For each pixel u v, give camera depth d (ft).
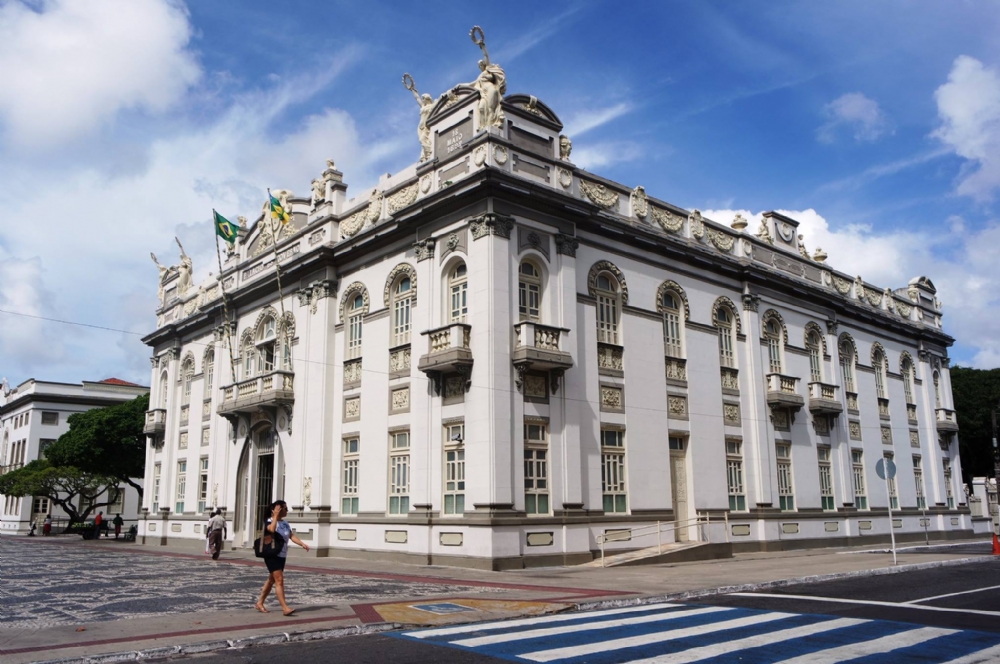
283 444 92.38
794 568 65.67
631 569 66.18
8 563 77.97
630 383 80.59
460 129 76.59
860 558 77.71
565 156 79.56
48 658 28.32
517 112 75.36
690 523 83.35
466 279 73.15
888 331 124.77
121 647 30.17
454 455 70.95
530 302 73.31
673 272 88.69
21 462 207.10
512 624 36.47
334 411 86.89
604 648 30.30
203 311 114.21
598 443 75.77
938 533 122.93
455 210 74.02
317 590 50.19
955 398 163.12
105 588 52.60
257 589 51.13
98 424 149.18
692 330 89.20
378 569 67.00
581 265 78.48
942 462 130.72
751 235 101.19
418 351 75.36
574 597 45.57
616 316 81.82
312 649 30.66
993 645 31.14
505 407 67.92
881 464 70.03
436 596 46.44
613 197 83.66
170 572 65.87
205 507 108.37
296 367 92.07
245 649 30.86
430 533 71.15
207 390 113.91
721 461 88.69
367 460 81.15
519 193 71.67
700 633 33.65
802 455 99.91
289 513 88.43
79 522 180.96
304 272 93.25
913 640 32.12
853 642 31.63
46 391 208.23
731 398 92.17
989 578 56.70
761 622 36.68
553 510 69.92
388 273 82.43
